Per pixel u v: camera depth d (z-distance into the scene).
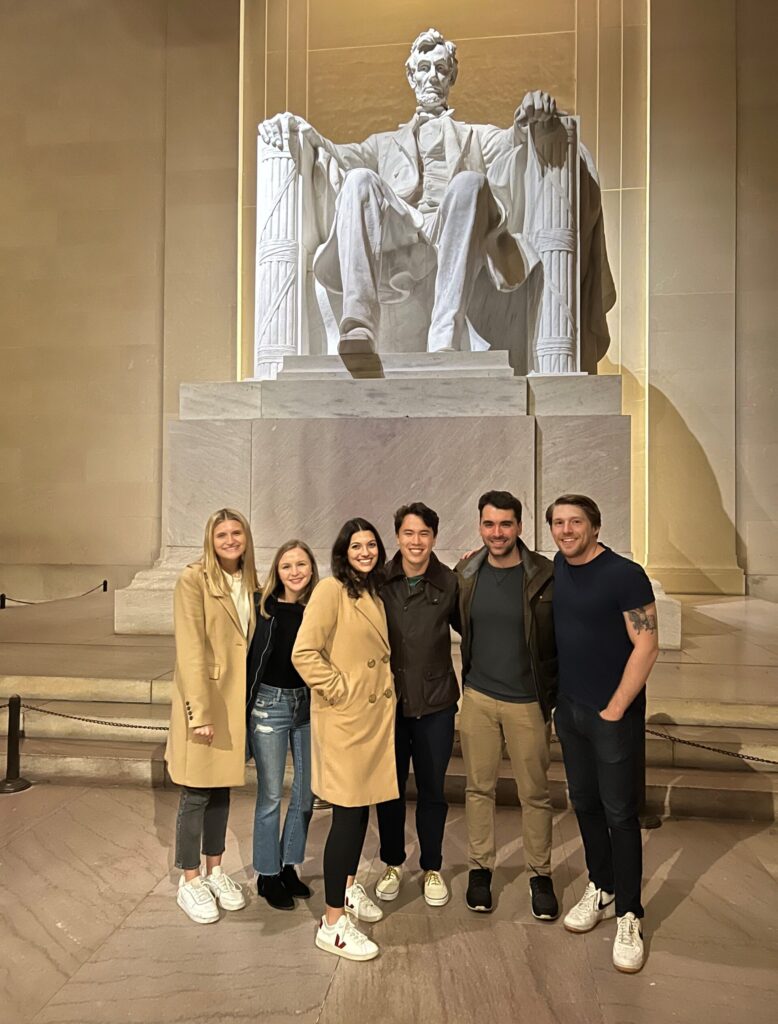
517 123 6.93
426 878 3.15
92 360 11.02
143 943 2.86
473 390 6.33
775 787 4.00
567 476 6.18
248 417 6.66
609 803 2.80
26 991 2.58
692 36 10.50
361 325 6.51
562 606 2.90
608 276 7.82
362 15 11.55
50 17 11.30
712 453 10.26
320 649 2.86
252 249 11.20
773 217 10.27
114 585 10.85
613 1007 2.51
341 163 7.60
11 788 4.26
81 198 11.13
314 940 2.88
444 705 3.09
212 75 11.06
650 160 10.54
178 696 3.05
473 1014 2.47
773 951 2.83
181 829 3.05
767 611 8.54
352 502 6.39
